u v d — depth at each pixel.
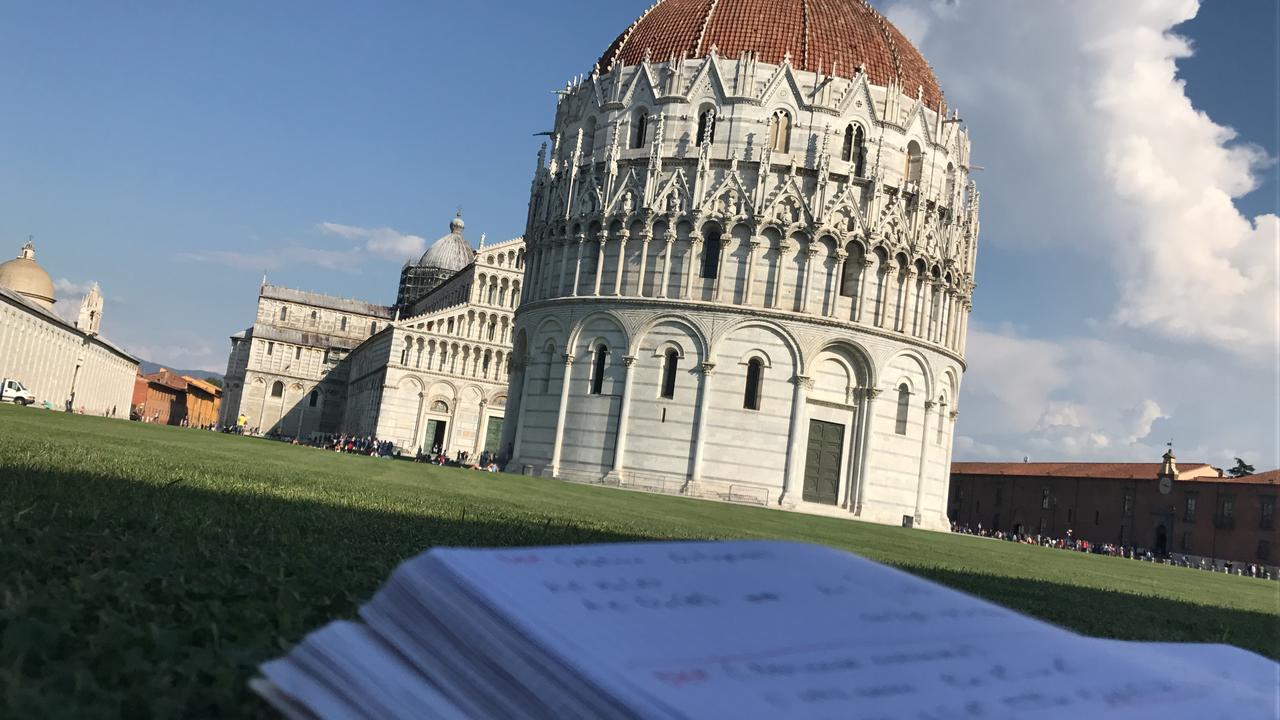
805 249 75.69
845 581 4.71
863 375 76.56
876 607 4.43
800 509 74.25
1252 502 124.75
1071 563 44.91
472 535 16.59
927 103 81.88
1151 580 38.00
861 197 77.25
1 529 10.05
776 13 80.81
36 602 6.77
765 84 77.25
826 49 79.31
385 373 152.38
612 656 3.65
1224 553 126.69
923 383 79.62
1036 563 38.62
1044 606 16.84
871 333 76.06
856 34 81.06
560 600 4.03
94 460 23.64
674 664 3.63
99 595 7.58
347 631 4.29
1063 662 4.23
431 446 153.38
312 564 10.59
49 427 44.62
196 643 6.86
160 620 7.22
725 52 79.19
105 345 194.25
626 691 3.40
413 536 15.36
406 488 32.31
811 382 75.38
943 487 83.50
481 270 155.88
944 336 82.38
